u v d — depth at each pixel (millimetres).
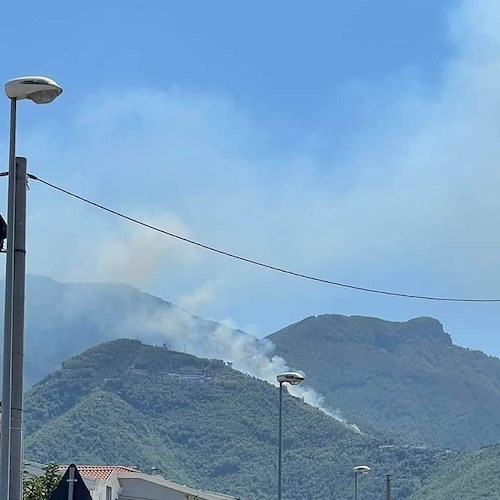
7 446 22500
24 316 23406
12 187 23672
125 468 97750
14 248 23500
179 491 90688
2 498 22266
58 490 21594
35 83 23328
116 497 88312
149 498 90000
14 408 22922
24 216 23781
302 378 48344
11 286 23281
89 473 87250
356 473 73250
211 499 95438
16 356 23156
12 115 23719
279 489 47500
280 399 48500
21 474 22844
